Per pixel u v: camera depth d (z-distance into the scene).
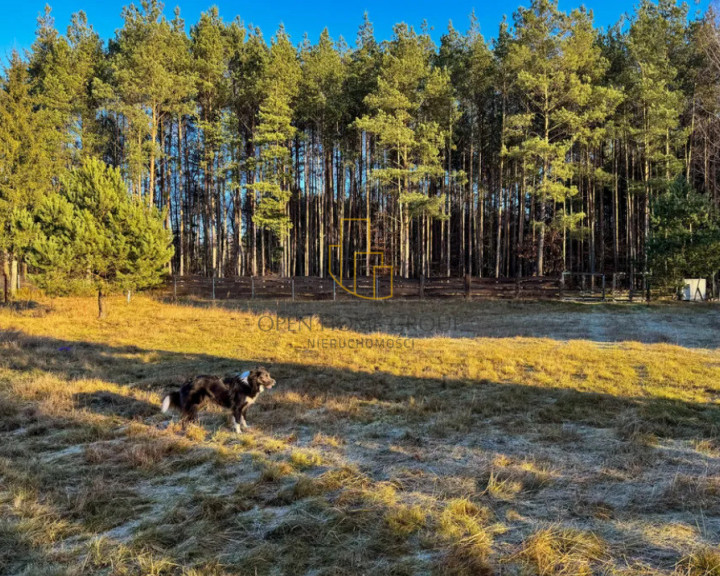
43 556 3.17
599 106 26.95
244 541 3.37
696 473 4.41
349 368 9.55
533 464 4.67
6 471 4.50
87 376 8.71
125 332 14.41
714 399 7.06
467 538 3.27
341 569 2.97
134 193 28.77
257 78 33.44
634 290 30.98
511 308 21.73
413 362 10.09
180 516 3.70
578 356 10.54
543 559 3.00
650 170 32.41
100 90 27.55
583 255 41.25
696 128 28.69
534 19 27.45
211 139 33.00
